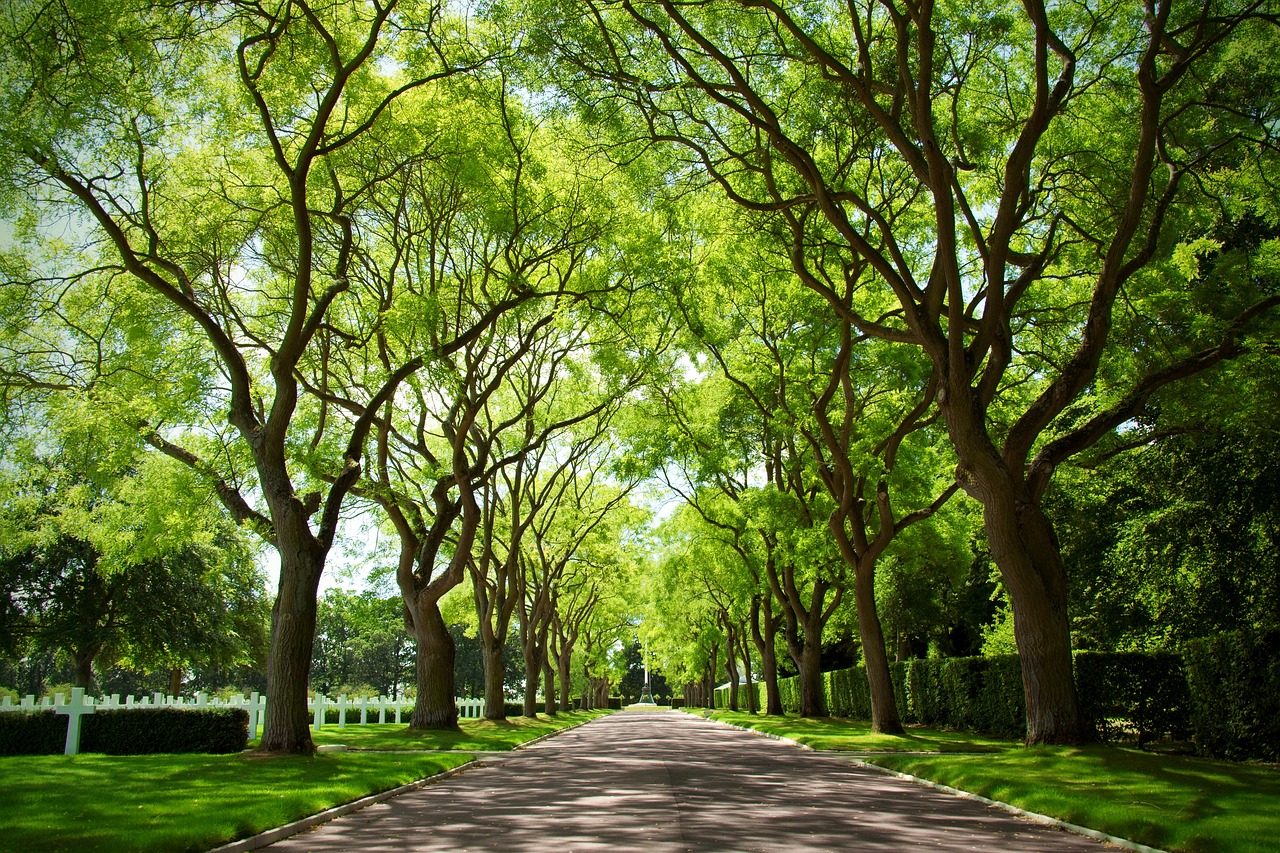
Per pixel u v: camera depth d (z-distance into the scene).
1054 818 10.34
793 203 18.50
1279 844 8.01
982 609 42.75
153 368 20.45
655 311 26.59
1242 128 18.34
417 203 24.06
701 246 27.33
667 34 18.09
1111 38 18.78
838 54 18.56
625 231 24.53
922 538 31.14
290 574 17.77
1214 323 18.56
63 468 22.28
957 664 29.50
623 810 11.29
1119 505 30.44
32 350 20.00
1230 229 26.16
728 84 17.28
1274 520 22.52
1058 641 16.50
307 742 17.44
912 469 29.39
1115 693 20.20
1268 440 21.06
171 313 20.62
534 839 8.95
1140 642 30.86
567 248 24.86
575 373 33.00
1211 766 13.98
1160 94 15.45
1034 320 23.06
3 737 19.33
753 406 31.34
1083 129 19.69
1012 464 17.09
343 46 18.38
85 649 39.19
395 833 9.52
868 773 16.73
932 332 16.95
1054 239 21.91
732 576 41.47
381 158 20.84
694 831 9.45
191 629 40.91
